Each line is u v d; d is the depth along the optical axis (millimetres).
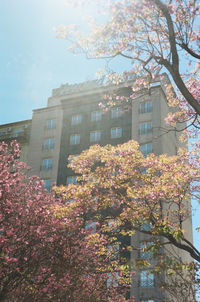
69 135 42000
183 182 17844
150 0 11688
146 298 27766
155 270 15438
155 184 17297
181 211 18094
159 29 12641
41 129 44156
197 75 19562
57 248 17203
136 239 31844
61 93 49281
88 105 42531
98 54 13531
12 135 47125
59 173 40250
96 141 40062
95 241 19000
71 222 18125
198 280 15758
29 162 42344
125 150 18547
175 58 11352
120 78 15617
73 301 17047
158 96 38406
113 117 40250
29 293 16266
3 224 16891
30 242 16609
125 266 15492
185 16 12180
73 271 17234
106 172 18312
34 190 19781
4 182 17438
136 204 17750
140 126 38312
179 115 19797
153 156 18625
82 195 17750
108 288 20391
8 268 15852
